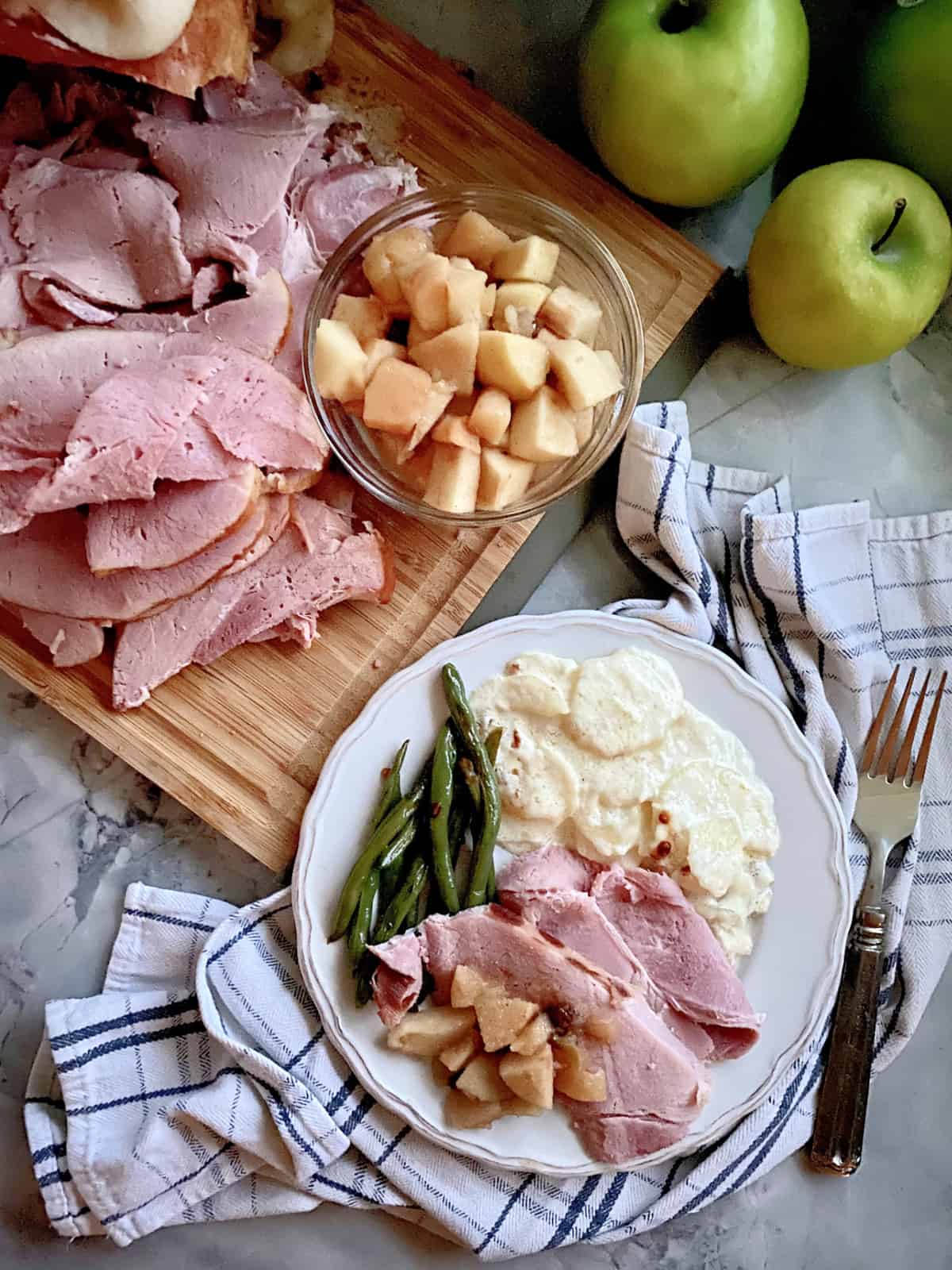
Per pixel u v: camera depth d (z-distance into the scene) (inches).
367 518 19.9
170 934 19.7
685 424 20.5
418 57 20.1
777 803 19.5
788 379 21.7
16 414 18.2
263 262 19.1
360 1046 18.5
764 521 20.1
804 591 20.2
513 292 18.0
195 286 18.8
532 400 17.9
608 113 18.3
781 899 19.4
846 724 20.6
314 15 19.3
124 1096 19.1
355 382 17.9
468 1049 18.2
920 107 18.8
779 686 20.6
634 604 20.2
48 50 16.3
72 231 18.5
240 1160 18.9
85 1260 19.9
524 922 18.2
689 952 18.7
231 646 19.2
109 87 18.8
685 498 20.3
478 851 18.4
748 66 17.3
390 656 19.8
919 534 21.0
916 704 20.4
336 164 19.8
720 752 19.3
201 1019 19.3
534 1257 20.3
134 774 20.4
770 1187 20.7
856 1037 19.8
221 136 18.5
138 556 18.1
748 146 18.4
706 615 20.4
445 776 18.4
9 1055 20.1
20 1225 19.9
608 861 18.9
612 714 18.9
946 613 21.0
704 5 17.6
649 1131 18.3
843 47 21.1
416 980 17.7
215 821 19.2
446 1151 19.1
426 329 17.8
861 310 18.7
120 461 17.5
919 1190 20.9
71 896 20.4
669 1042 18.2
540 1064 17.8
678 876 18.9
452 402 18.1
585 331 18.5
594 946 18.4
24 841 20.4
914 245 18.7
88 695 19.4
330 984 18.5
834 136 21.4
